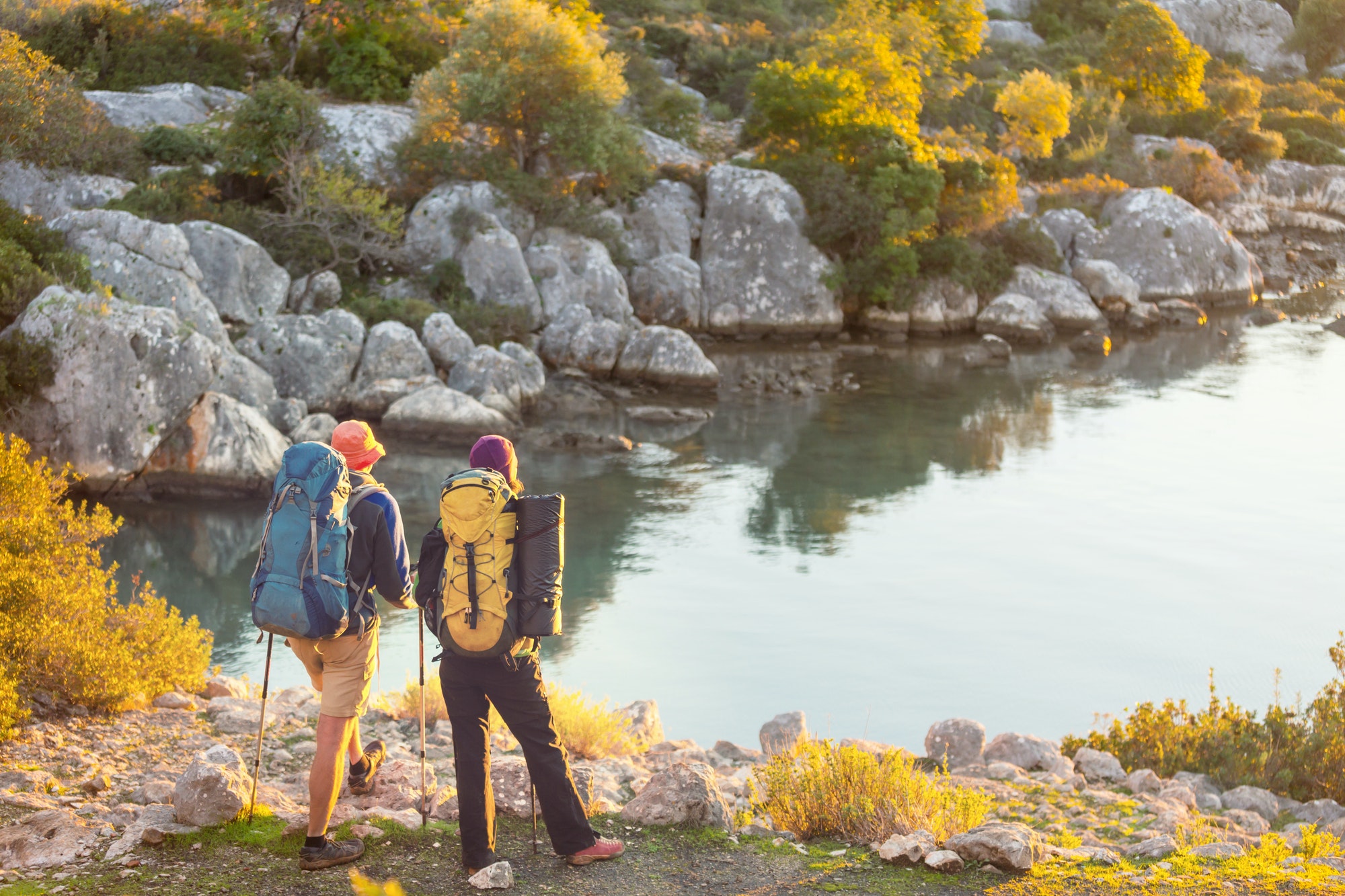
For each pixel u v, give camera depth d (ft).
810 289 140.46
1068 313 150.20
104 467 66.39
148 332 67.41
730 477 78.48
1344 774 28.04
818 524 67.56
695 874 14.76
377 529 14.32
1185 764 29.53
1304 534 67.10
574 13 168.66
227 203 105.91
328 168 112.68
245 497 69.62
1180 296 167.94
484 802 14.38
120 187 103.96
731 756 28.78
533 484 75.05
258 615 13.69
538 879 14.40
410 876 14.19
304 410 83.56
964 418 99.45
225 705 25.02
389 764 18.66
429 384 89.51
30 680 22.98
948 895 14.07
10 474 27.14
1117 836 20.42
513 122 126.72
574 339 108.06
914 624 50.98
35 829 15.14
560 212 123.95
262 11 141.18
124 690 23.81
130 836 14.92
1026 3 341.41
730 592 54.95
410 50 151.43
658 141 164.86
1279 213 225.56
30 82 101.40
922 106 204.13
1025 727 39.42
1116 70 263.49
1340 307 175.63
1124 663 46.55
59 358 65.92
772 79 153.17
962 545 64.03
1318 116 268.21
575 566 58.80
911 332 147.84
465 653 13.99
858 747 27.61
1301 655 47.88
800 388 108.88
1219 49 370.94
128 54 136.15
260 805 15.99
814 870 15.03
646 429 92.73
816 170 144.97
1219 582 58.08
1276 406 105.29
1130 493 76.28
